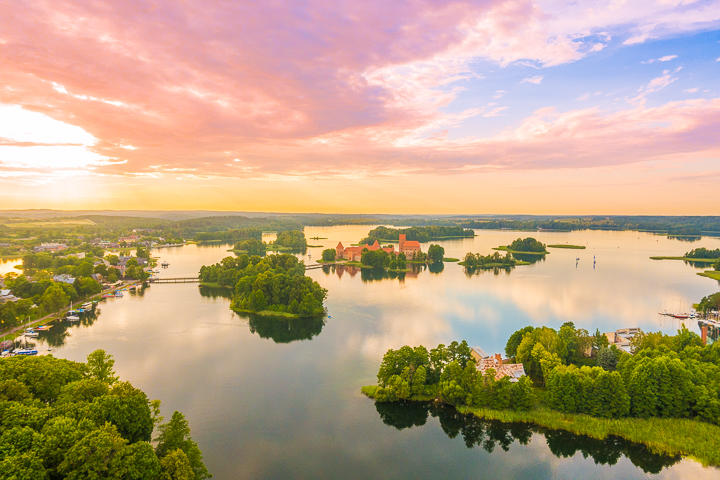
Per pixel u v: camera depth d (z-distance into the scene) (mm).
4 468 53156
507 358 136125
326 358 145500
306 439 97438
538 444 96688
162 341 164750
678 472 86625
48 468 59781
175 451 70750
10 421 63500
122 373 132500
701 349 119875
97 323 191625
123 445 64312
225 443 95250
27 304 194625
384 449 94312
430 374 120438
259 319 197875
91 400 76625
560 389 105188
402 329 177000
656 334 134000
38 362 84938
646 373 103750
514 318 192500
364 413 108812
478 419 104875
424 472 86938
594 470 87750
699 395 101125
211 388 122125
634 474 86500
